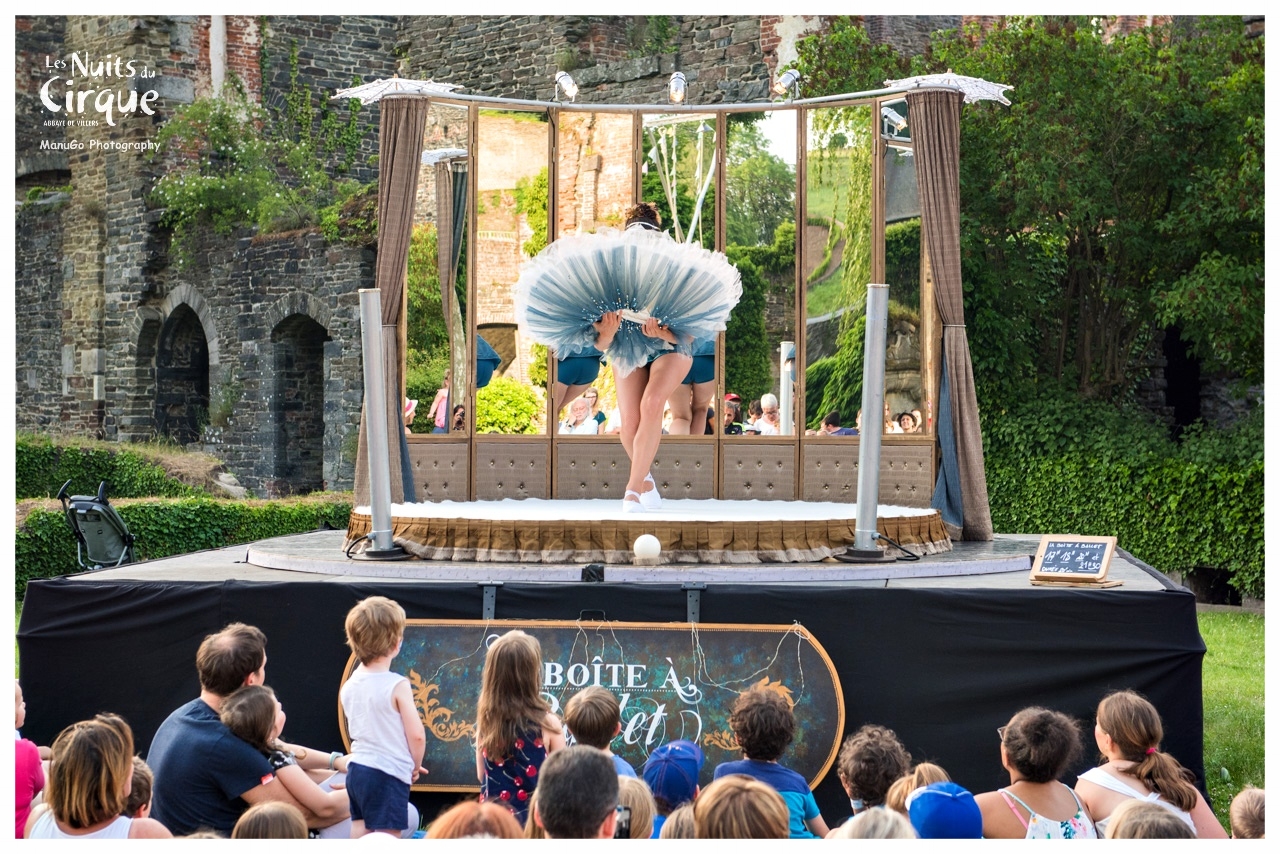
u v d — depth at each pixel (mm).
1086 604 5090
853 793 3891
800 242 8312
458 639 5160
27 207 23609
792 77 8305
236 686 4164
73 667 5434
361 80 22094
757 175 8406
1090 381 14664
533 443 8375
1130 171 13742
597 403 8391
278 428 19391
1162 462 12547
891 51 14508
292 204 19750
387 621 4289
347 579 5508
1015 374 14008
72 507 8133
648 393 6461
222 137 20781
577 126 8492
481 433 8312
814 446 8242
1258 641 9984
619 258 6039
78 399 22812
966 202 13945
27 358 23984
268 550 6457
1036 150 13258
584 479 8383
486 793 4074
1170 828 3139
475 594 5238
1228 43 13656
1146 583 5473
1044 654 5102
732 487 8328
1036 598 5109
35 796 4043
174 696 5379
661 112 8516
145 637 5402
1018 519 13547
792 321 8336
